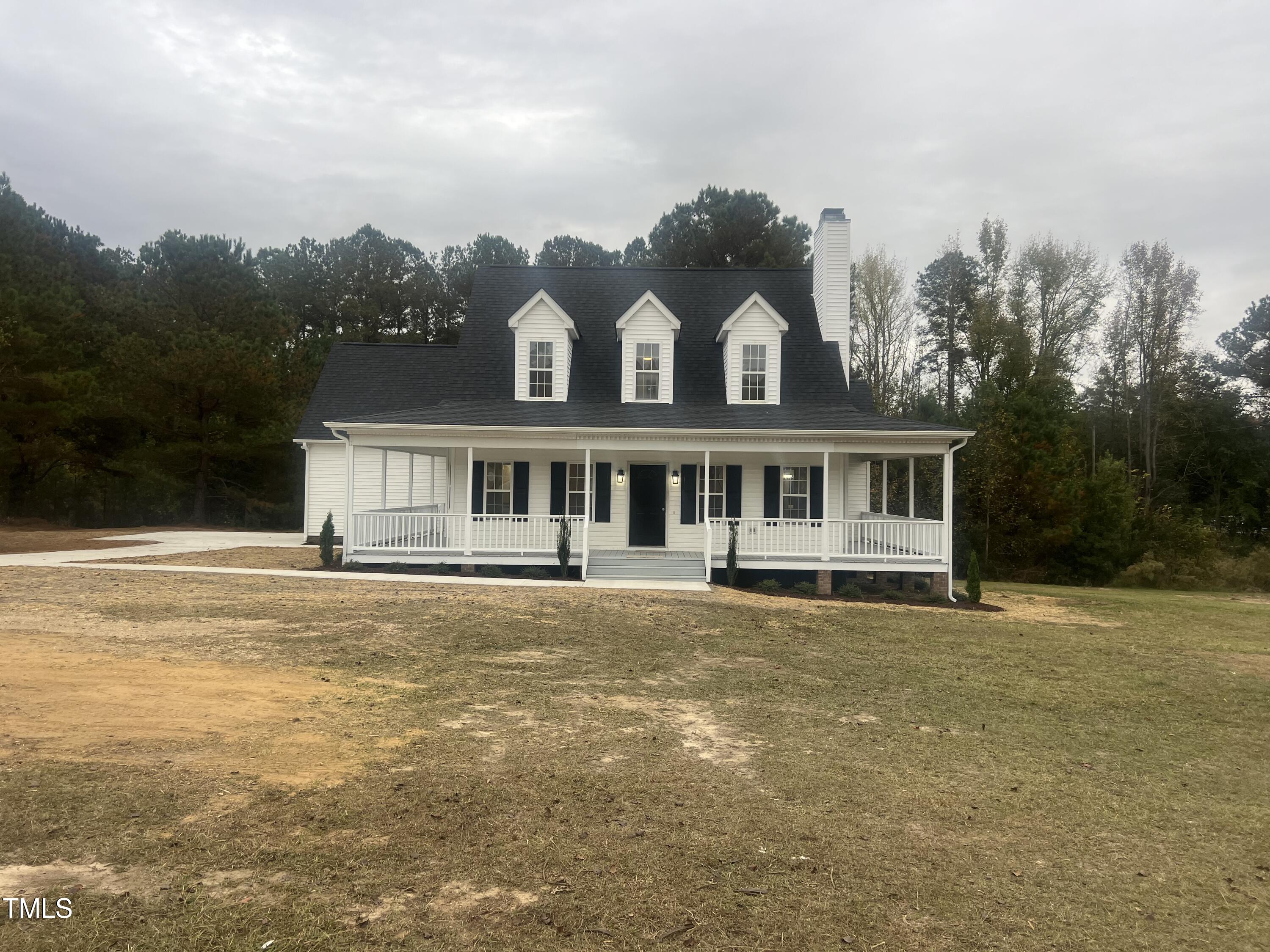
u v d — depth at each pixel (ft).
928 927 15.17
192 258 166.50
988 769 24.50
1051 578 114.93
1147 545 120.78
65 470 130.31
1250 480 151.64
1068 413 119.75
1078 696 34.71
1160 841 19.71
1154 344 137.90
